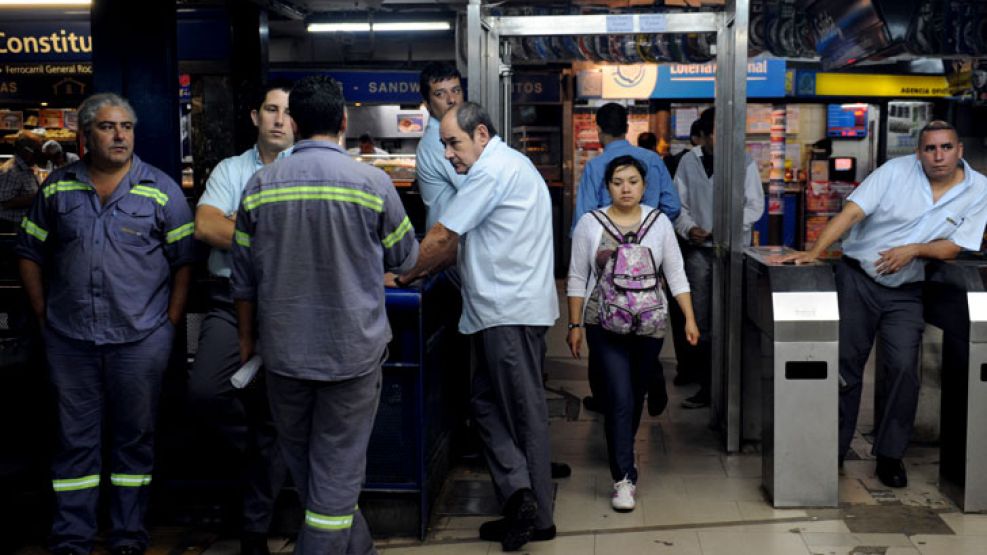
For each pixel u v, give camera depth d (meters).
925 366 5.60
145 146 4.66
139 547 4.04
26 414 4.44
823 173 13.45
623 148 6.05
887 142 13.46
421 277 4.02
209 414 4.00
